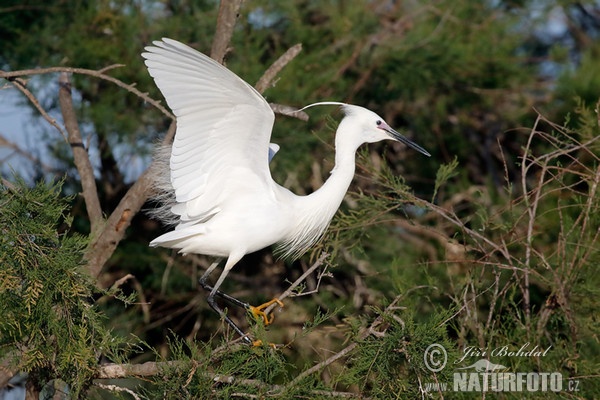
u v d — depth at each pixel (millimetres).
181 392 7145
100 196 13703
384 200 10719
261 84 10023
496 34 14578
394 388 7375
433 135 14477
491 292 9930
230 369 7148
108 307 12750
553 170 11977
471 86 14508
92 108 13016
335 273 13125
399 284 9688
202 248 8711
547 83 14766
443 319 7543
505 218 12297
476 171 14883
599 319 9289
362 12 14180
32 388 8016
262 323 7262
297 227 9000
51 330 7543
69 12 13648
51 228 7414
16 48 13273
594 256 9578
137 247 13023
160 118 13320
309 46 14047
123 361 7965
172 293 13070
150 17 13938
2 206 7328
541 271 10484
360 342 7406
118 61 13086
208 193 8336
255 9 13992
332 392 7234
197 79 7629
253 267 13383
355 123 9242
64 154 13562
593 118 10797
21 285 7449
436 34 14250
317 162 13273
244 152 8227
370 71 13727
